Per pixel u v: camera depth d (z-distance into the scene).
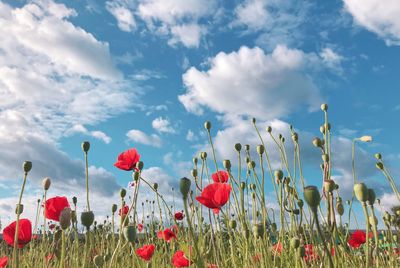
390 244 0.62
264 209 0.59
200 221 0.68
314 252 0.56
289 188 0.63
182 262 0.56
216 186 0.47
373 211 0.37
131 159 0.65
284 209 0.64
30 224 0.46
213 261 0.63
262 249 0.58
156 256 0.81
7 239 0.46
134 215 0.60
